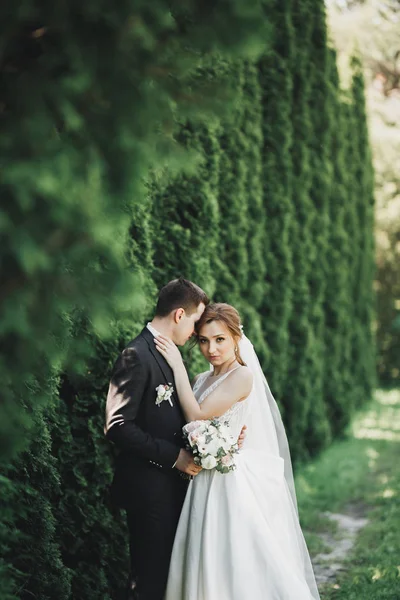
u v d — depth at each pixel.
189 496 3.38
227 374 3.55
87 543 3.85
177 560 3.34
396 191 16.23
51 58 1.61
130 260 4.13
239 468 3.45
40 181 1.50
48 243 1.58
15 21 1.55
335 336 9.57
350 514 6.42
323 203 8.91
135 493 3.32
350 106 10.52
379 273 15.72
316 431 8.42
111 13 1.57
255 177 6.96
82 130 1.66
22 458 3.04
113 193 1.69
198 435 3.21
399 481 7.38
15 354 1.69
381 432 9.92
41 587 3.18
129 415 3.22
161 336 3.42
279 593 3.20
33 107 1.57
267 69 7.59
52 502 3.65
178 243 4.98
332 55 9.27
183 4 1.64
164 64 1.70
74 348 1.87
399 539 5.56
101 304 1.66
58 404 3.49
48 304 1.63
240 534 3.28
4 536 2.48
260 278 6.99
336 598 4.47
